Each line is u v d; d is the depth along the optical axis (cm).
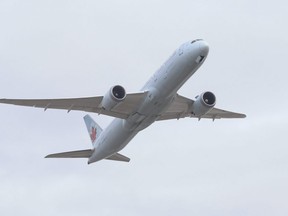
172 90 6819
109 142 7938
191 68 6600
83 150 8300
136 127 7488
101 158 8294
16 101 6969
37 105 7131
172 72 6675
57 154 8188
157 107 7062
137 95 6962
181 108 7612
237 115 8262
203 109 7294
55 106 7206
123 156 8512
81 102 7181
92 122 8975
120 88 6900
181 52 6619
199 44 6494
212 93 7319
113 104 6825
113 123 7844
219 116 8256
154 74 7050
